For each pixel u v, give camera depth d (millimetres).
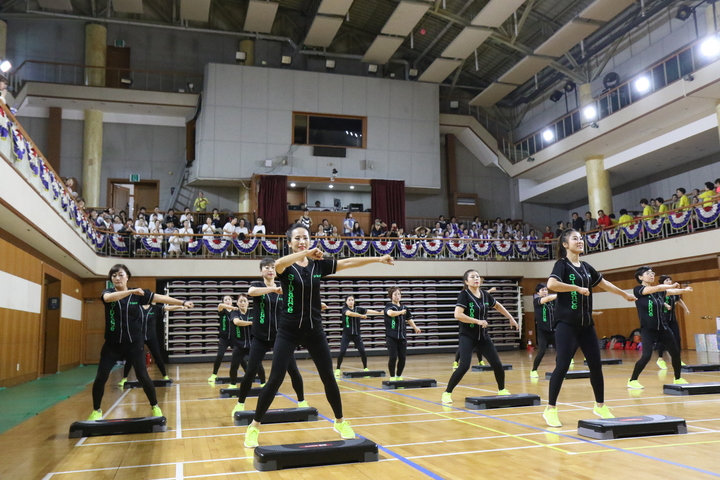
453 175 27375
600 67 22531
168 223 20234
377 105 25156
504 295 22219
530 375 11203
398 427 5848
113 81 23766
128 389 10547
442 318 21547
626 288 20125
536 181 27141
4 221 10031
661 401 7273
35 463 4559
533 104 27281
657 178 23484
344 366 16094
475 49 23000
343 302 21016
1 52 22281
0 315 10609
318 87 24516
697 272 17625
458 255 21781
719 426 5480
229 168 23156
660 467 3988
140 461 4551
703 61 16828
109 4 22938
